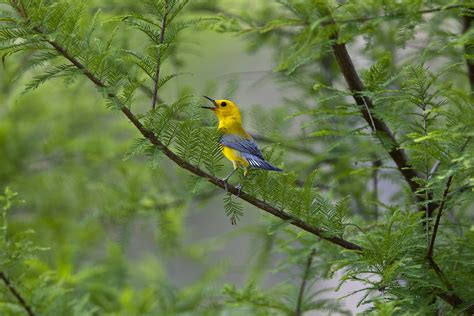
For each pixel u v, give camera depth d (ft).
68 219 55.98
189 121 24.70
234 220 26.13
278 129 44.52
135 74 25.90
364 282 25.29
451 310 24.95
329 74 45.11
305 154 44.98
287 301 36.55
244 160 32.14
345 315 36.32
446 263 26.63
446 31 33.83
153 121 24.40
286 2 25.40
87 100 57.31
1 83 49.14
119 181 52.08
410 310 24.36
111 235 53.47
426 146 24.13
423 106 25.02
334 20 24.36
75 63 24.16
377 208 39.29
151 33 25.21
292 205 26.18
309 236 34.88
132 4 43.27
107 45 24.43
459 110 24.85
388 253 23.97
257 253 44.06
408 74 24.95
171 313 42.73
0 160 56.03
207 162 25.63
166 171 48.32
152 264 50.60
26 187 56.65
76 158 57.62
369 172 39.63
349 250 25.54
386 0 24.03
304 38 24.14
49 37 22.91
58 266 42.70
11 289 30.09
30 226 53.06
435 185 24.76
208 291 43.65
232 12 43.80
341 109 28.55
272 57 45.06
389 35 37.47
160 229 48.91
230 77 55.77
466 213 34.58
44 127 59.06
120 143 55.83
